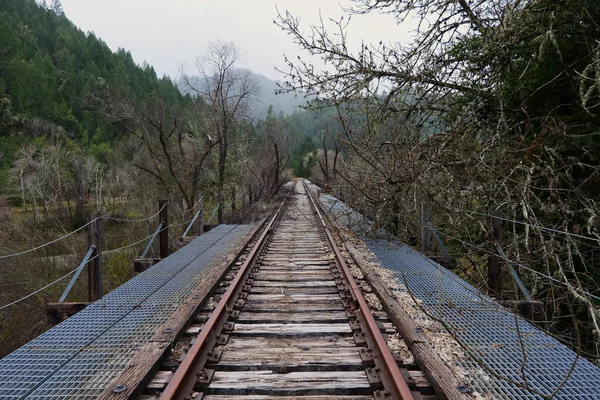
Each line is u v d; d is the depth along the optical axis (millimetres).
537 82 6477
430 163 6844
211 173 20984
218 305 4668
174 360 3598
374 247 8641
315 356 3705
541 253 5977
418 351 3516
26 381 3035
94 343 3701
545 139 5770
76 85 57094
